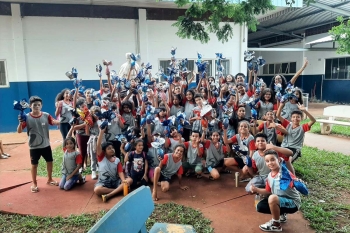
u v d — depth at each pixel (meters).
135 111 4.71
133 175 3.73
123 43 8.79
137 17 8.76
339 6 9.48
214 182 3.99
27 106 3.56
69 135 4.06
